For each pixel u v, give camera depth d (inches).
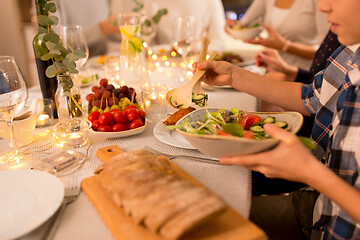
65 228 23.9
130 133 38.4
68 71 41.1
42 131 42.0
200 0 116.9
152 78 68.9
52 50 38.7
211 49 92.6
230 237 21.4
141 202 21.6
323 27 85.6
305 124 61.0
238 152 26.5
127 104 44.3
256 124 32.7
